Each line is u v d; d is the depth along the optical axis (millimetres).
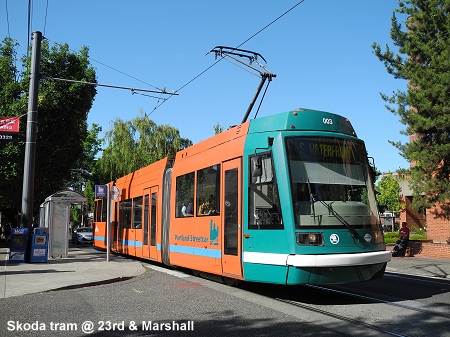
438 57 16531
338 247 8523
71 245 35938
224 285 11086
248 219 9500
